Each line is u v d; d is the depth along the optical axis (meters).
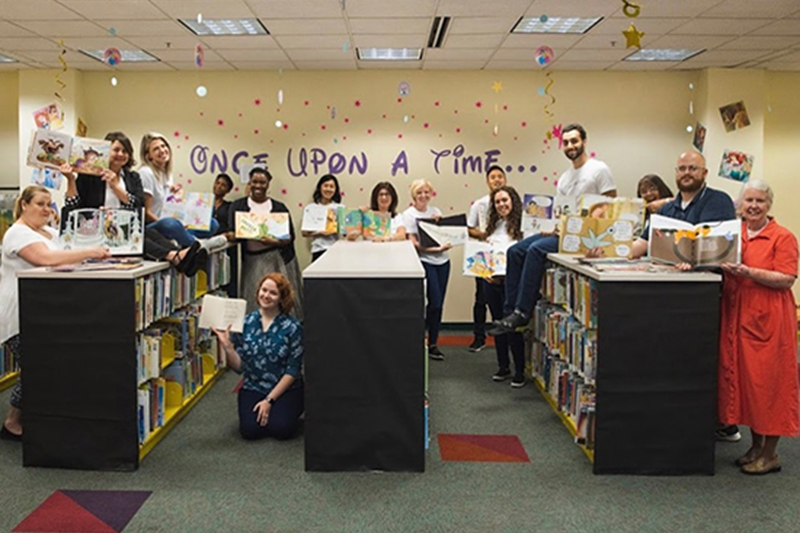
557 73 7.37
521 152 7.42
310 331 3.22
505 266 4.94
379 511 2.88
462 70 7.35
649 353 3.20
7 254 3.58
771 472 3.32
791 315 3.20
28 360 3.27
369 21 5.39
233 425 4.04
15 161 7.73
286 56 6.65
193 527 2.72
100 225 3.55
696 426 3.23
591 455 3.48
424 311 3.22
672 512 2.88
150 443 3.59
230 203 6.87
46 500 2.96
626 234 3.87
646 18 5.32
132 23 5.44
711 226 3.19
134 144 7.36
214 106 7.36
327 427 3.26
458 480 3.21
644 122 7.40
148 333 3.70
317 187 6.93
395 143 7.41
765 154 7.86
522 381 4.97
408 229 5.80
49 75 7.13
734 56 6.63
